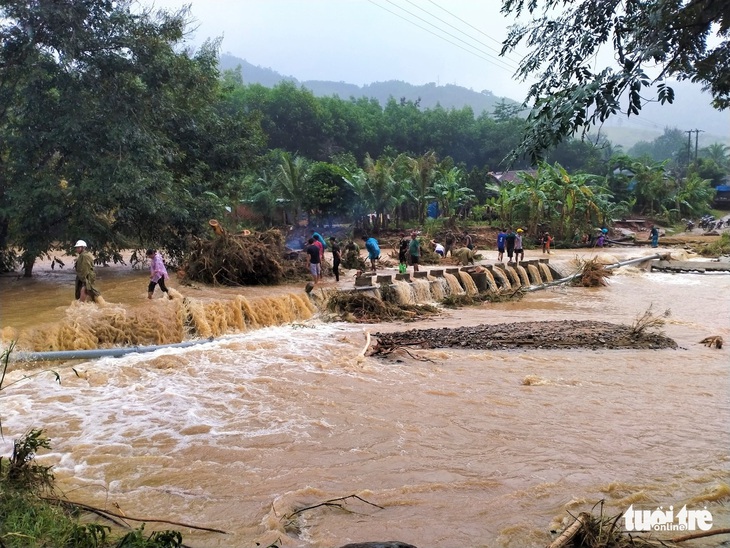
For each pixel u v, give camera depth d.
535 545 5.35
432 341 14.14
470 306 21.30
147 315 13.69
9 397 9.45
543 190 42.47
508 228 41.41
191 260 19.73
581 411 9.20
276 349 13.12
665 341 14.36
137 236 21.12
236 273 19.48
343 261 25.62
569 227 42.06
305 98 63.28
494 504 6.14
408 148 73.81
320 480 6.73
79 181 18.59
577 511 5.97
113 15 18.97
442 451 7.60
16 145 17.89
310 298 18.27
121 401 9.48
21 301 15.11
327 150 64.69
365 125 69.06
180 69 21.45
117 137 18.33
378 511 5.99
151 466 7.09
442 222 44.59
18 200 17.55
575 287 26.88
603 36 4.52
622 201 58.41
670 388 10.48
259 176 44.16
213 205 22.22
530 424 8.61
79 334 12.37
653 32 4.07
